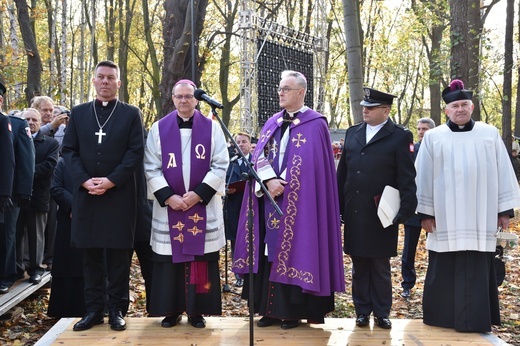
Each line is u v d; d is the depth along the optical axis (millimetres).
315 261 4871
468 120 5367
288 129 5148
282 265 4941
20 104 16312
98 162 4898
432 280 5371
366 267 5238
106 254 5176
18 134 6250
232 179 8078
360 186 5152
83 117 4996
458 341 4953
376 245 5086
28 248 7180
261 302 5129
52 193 6285
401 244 12477
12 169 5941
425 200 5410
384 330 5145
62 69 18562
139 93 35281
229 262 10062
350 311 7262
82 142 4953
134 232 5051
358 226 5141
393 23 31578
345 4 9172
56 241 6293
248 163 4449
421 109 39188
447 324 5262
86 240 4879
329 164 5102
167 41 13227
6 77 17500
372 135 5234
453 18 12727
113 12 26578
